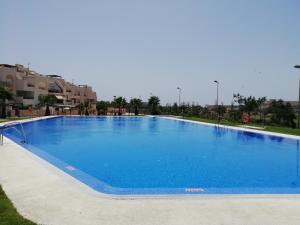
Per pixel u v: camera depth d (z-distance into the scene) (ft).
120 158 49.83
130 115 184.14
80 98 262.47
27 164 34.09
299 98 88.17
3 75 167.12
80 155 52.08
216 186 33.42
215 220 18.94
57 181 27.17
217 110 146.72
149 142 70.08
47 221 18.44
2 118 115.34
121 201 22.21
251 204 21.90
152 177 37.17
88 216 19.33
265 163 47.62
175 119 144.87
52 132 87.81
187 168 42.96
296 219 19.34
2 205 20.38
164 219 18.98
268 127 96.48
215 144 67.67
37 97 187.62
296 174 40.11
